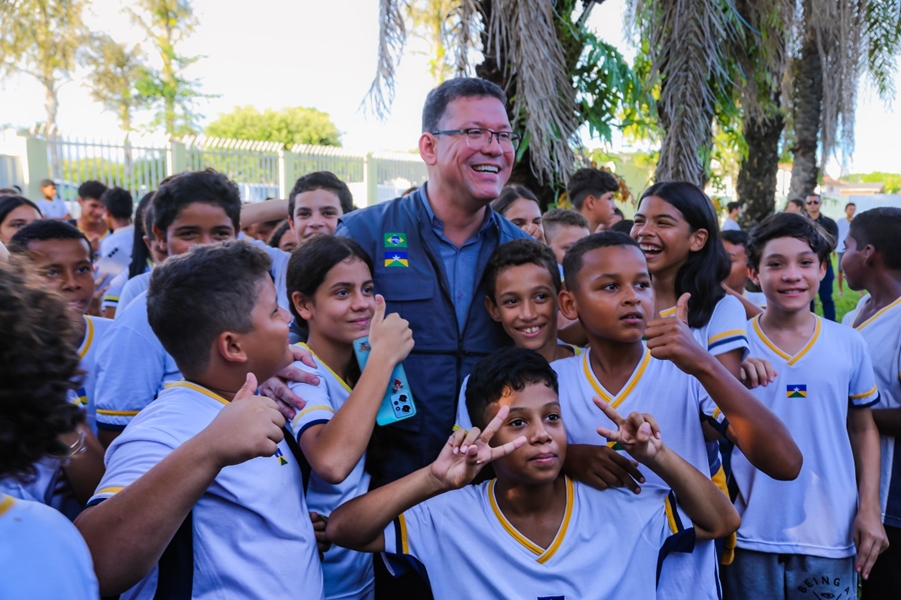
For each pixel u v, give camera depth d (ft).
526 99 15.34
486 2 16.30
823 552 7.87
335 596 6.92
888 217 9.29
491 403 6.19
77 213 39.47
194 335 5.58
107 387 7.32
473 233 8.36
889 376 9.05
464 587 6.08
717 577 6.88
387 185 53.52
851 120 22.13
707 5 15.49
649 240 8.05
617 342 7.00
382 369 6.54
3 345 3.27
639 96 18.13
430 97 8.21
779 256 8.35
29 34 65.16
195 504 5.12
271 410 4.86
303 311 7.51
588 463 6.47
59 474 6.48
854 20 21.59
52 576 3.29
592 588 6.02
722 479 7.61
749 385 7.35
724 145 28.58
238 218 8.77
